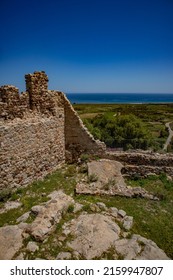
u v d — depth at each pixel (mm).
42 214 10062
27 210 11680
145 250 9031
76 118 19078
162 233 10727
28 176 15156
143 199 13773
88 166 17422
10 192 13414
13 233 9281
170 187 16219
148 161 18594
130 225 10617
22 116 14797
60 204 10789
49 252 8609
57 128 18062
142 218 11672
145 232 10664
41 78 16172
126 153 19219
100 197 13523
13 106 14039
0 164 12992
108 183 15047
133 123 36969
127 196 13719
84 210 11219
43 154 16531
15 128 13781
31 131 15109
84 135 19297
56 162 18250
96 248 8820
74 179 16156
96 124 40281
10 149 13562
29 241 8961
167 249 9852
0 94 13469
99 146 19344
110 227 9984
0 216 11203
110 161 18438
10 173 13703
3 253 8453
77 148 19578
